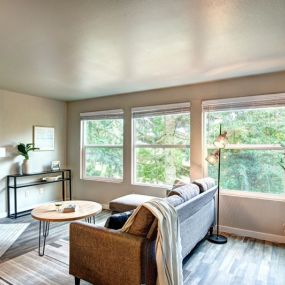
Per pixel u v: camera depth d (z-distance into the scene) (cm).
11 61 274
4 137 422
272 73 318
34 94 457
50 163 501
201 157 370
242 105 338
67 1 159
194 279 226
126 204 332
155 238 183
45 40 220
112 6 165
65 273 235
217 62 279
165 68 300
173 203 210
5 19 182
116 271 184
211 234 333
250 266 251
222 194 350
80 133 514
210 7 167
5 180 422
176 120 402
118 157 469
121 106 455
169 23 189
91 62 279
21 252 279
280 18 182
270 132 327
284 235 311
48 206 308
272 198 318
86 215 272
